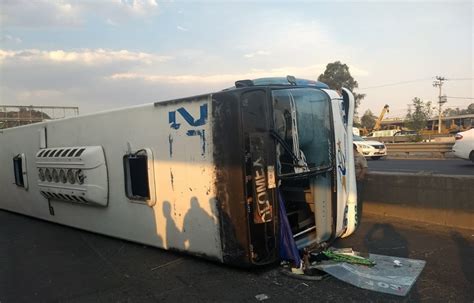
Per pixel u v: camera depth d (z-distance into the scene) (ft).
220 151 14.28
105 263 16.55
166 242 16.89
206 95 14.61
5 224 25.75
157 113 16.55
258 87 14.26
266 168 14.26
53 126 23.29
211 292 13.01
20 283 14.79
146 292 13.35
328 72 177.88
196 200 15.31
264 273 14.30
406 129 216.74
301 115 16.02
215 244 14.90
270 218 14.40
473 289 12.29
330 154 16.78
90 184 19.58
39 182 23.73
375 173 22.50
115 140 18.83
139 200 17.67
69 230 22.85
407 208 21.17
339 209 17.24
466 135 47.32
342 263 14.57
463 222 19.16
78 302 12.85
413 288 12.51
